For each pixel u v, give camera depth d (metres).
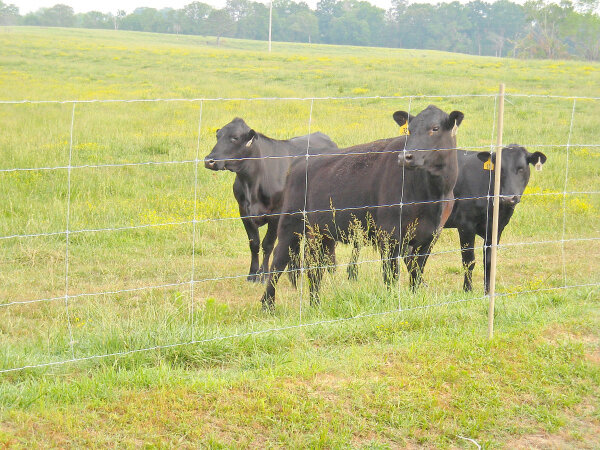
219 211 11.34
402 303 6.48
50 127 17.73
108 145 15.66
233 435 4.25
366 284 6.76
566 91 28.02
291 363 5.21
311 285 7.06
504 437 4.46
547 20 86.56
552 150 16.45
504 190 7.99
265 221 9.02
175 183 12.91
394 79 32.19
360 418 4.50
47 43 58.34
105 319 5.90
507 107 22.66
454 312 6.47
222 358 5.38
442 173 6.62
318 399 4.68
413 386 4.96
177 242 9.84
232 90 28.72
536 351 5.65
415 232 6.85
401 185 6.70
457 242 10.37
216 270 8.84
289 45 105.50
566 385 5.12
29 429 4.10
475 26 134.75
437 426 4.51
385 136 16.88
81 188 12.08
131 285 7.95
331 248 7.71
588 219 11.40
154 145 15.64
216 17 121.19
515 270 8.84
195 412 4.46
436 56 80.31
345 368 5.17
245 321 6.50
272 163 8.91
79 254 9.02
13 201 11.08
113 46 60.19
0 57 41.69
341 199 7.09
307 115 21.08
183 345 5.39
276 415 4.46
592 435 4.53
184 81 32.06
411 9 134.88
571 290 7.39
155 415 4.36
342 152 7.37
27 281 7.88
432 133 6.46
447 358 5.43
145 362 5.25
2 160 13.63
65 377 4.91
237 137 8.52
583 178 14.08
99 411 4.38
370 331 5.95
